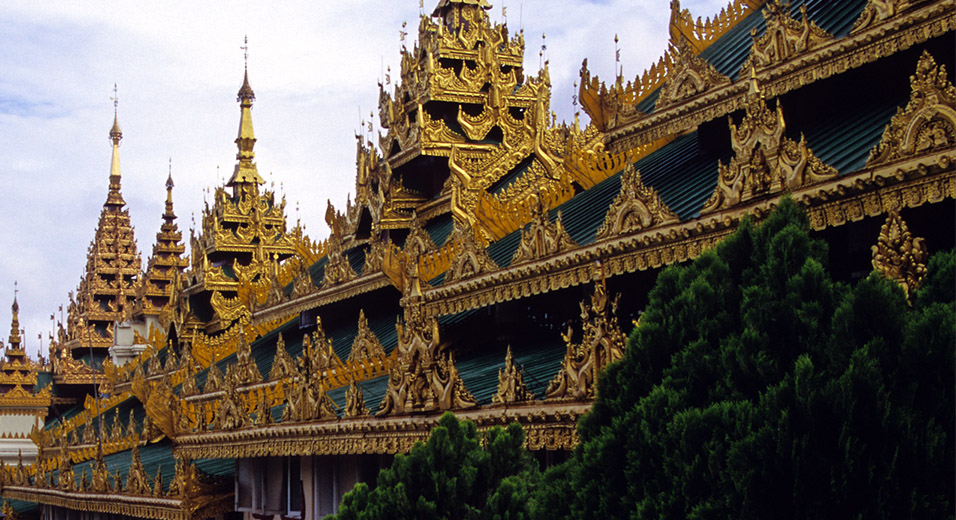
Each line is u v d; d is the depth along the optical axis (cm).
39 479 5216
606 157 2731
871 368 1126
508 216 2820
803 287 1245
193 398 4316
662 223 1808
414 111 4050
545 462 2056
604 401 1395
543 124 3028
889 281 1190
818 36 1859
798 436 1139
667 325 1359
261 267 5953
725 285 1338
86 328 8338
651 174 2348
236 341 5216
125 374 6469
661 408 1286
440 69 3994
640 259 1858
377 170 4012
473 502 1748
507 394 1919
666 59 2591
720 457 1193
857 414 1120
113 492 4119
